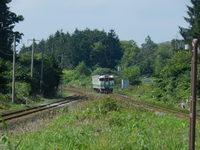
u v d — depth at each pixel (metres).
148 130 16.03
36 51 173.88
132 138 12.46
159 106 43.03
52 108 36.16
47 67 62.44
